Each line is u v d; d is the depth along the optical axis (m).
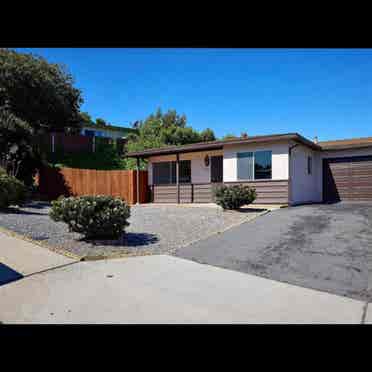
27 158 14.54
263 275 4.68
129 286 4.21
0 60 24.58
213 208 12.88
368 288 4.06
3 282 4.30
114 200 7.11
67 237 7.09
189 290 4.07
